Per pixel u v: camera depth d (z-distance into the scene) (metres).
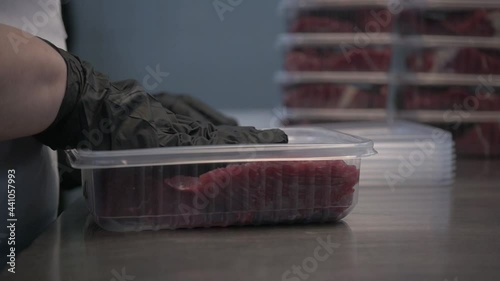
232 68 2.25
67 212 0.99
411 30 1.84
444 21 1.74
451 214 1.00
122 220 0.84
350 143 0.89
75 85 0.80
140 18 2.07
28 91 0.74
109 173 0.82
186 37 2.19
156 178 0.84
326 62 1.84
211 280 0.65
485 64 1.74
